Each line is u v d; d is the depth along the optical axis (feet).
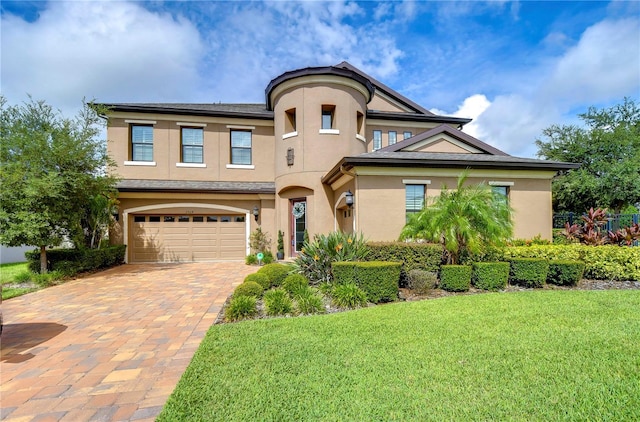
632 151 69.92
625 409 10.77
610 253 33.71
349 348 15.85
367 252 30.37
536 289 30.50
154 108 56.34
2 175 33.99
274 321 20.57
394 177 40.11
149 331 19.92
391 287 26.12
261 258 51.24
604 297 25.95
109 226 50.16
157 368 14.78
